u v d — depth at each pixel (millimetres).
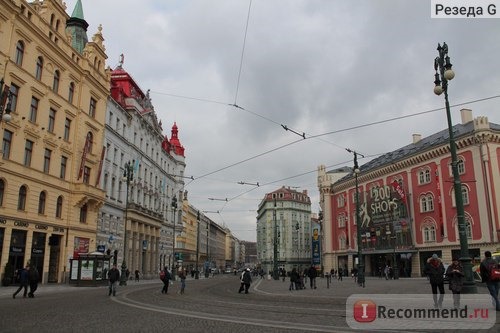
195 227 123625
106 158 48031
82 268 34906
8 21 30875
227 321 12438
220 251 182875
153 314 14398
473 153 46750
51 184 36312
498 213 44031
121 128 52906
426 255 53062
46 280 35562
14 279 31547
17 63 32281
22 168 32562
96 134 44469
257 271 100938
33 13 34094
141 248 59625
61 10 38406
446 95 18578
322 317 13320
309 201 141000
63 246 38312
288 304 18438
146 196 63875
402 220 56688
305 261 132875
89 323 11961
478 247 45312
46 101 35875
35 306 17062
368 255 65375
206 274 85125
